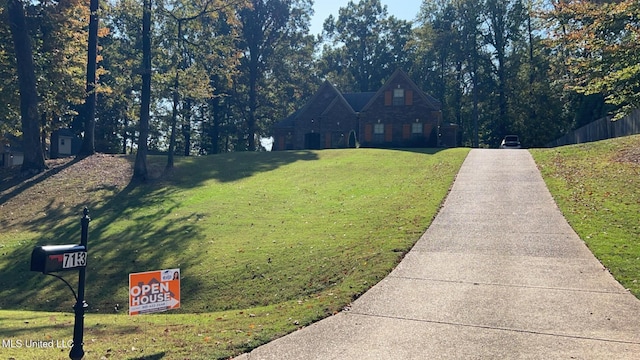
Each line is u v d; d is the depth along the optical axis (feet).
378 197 59.31
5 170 87.51
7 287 41.55
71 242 51.24
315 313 24.62
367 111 144.87
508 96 184.24
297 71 195.93
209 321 27.35
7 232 57.31
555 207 47.39
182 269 40.96
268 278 36.58
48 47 89.56
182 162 94.73
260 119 194.08
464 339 20.48
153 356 19.60
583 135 119.34
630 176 54.65
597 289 26.68
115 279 40.81
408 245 37.09
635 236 36.22
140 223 56.75
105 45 144.36
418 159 87.51
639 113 83.82
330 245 41.32
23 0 84.43
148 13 80.89
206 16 88.17
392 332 21.58
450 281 28.86
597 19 46.21
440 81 217.56
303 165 90.17
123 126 174.60
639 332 20.83
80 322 18.85
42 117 96.17
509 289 27.09
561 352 18.94
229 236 49.08
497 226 41.78
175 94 85.71
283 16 177.06
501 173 67.10
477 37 196.54
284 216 55.36
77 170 85.30
